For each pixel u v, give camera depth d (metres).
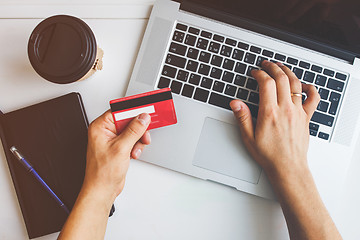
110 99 0.64
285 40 0.65
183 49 0.62
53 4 0.64
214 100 0.63
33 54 0.54
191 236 0.65
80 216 0.51
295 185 0.60
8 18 0.64
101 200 0.53
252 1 0.63
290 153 0.60
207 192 0.65
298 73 0.64
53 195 0.60
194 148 0.63
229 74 0.63
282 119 0.60
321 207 0.60
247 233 0.65
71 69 0.54
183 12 0.63
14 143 0.61
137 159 0.63
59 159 0.61
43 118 0.62
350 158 0.64
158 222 0.65
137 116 0.56
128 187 0.64
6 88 0.64
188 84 0.62
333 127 0.64
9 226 0.63
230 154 0.64
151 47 0.62
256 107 0.63
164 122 0.59
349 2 0.61
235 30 0.63
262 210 0.66
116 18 0.65
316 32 0.64
